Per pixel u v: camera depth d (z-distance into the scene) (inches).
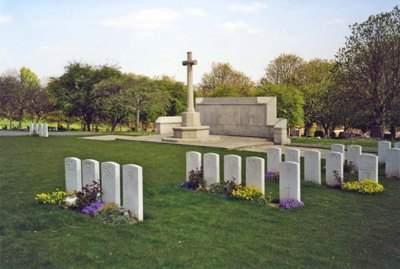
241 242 272.8
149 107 1546.5
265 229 303.4
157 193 415.5
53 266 228.1
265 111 1012.5
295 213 348.5
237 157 430.0
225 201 385.1
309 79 2012.8
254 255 249.0
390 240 281.6
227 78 2493.8
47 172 536.7
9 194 402.9
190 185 446.0
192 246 262.7
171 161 645.9
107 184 346.0
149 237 277.6
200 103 1155.3
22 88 1881.2
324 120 1870.1
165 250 254.2
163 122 1177.4
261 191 407.5
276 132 912.9
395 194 422.3
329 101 1614.2
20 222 301.3
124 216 318.7
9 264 229.6
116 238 274.8
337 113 1349.7
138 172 321.1
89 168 369.4
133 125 2066.9
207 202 381.1
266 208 362.6
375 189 425.4
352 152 564.7
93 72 1763.0
